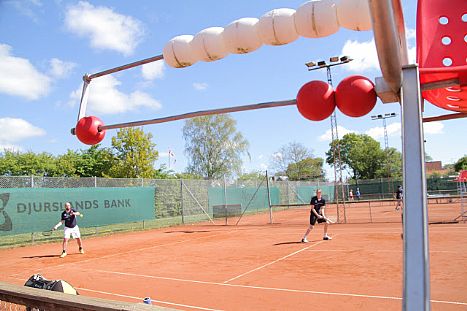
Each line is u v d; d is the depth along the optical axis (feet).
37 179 55.47
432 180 146.00
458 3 6.08
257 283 23.38
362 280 22.76
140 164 126.62
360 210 104.37
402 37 4.82
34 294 8.77
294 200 130.11
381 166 246.47
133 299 21.15
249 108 6.34
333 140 69.92
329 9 5.74
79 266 33.35
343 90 5.66
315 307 17.92
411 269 3.46
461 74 4.83
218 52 6.77
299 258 31.68
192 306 19.15
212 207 89.45
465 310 16.65
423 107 6.23
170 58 7.09
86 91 8.62
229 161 184.55
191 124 186.80
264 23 6.15
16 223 51.75
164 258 35.76
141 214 71.10
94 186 63.72
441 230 45.34
